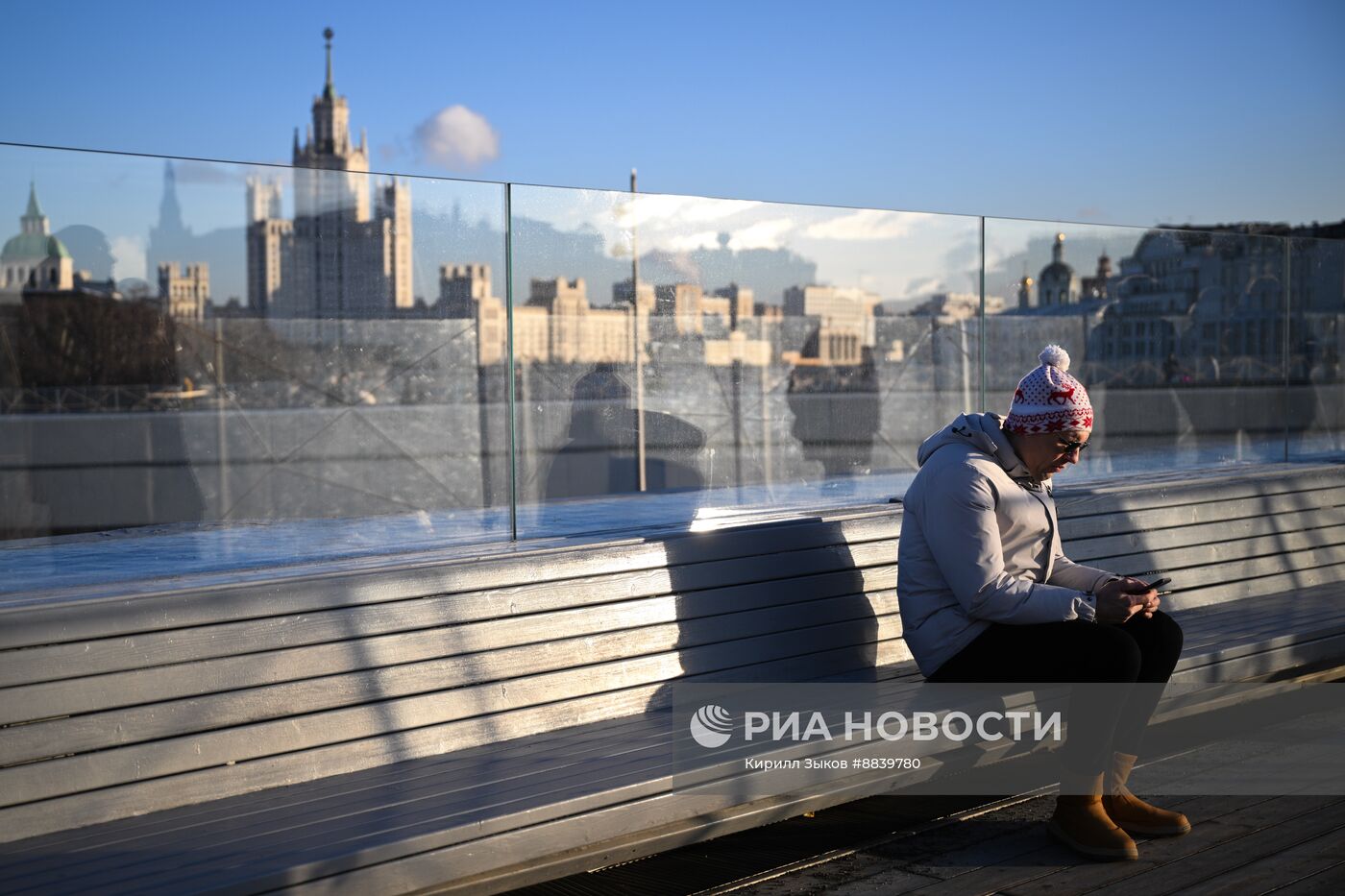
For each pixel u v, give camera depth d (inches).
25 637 109.3
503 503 165.5
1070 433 144.5
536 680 139.9
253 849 103.5
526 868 114.9
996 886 121.9
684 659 152.0
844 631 167.6
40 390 138.2
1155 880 123.0
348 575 128.9
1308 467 253.0
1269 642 181.2
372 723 127.4
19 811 107.0
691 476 183.9
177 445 147.6
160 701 115.6
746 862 129.3
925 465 147.4
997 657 139.6
